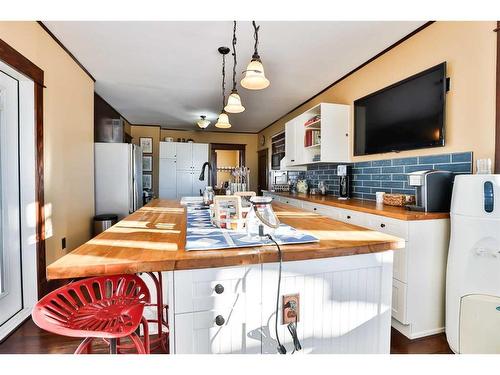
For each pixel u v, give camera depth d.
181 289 0.92
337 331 1.09
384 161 2.73
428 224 1.78
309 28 2.29
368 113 2.91
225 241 1.08
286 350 1.03
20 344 1.73
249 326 0.99
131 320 0.89
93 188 3.59
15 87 2.13
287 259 0.96
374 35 2.42
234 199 1.39
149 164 6.48
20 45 2.01
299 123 3.88
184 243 1.08
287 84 3.67
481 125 1.82
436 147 2.14
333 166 3.79
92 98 3.51
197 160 6.60
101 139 4.32
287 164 4.28
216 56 2.89
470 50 1.89
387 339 1.16
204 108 5.00
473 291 1.53
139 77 3.50
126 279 1.11
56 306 0.93
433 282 1.81
